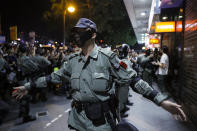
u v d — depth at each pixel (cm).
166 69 652
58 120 444
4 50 775
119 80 156
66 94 738
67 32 1831
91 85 152
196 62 435
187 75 517
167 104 134
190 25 504
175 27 765
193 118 439
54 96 725
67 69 175
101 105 152
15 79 470
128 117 473
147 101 638
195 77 439
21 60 496
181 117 129
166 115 488
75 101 162
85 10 1803
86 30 162
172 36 854
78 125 162
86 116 154
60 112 510
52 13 1797
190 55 493
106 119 151
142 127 407
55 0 1736
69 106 575
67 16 1802
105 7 1838
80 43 165
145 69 718
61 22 1838
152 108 552
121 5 1919
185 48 557
